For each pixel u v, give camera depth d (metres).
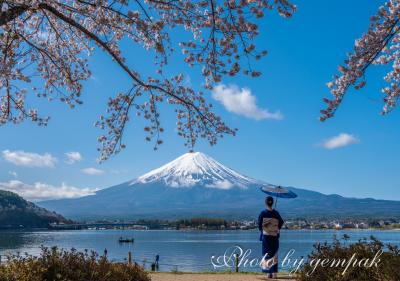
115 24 10.00
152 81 11.05
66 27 11.22
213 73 9.20
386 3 11.11
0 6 7.83
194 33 9.56
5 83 11.24
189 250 109.25
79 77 11.86
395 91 12.75
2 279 6.79
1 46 9.70
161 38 9.47
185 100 11.19
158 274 13.30
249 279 11.38
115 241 163.12
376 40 11.09
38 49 10.25
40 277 7.10
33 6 8.39
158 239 180.75
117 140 11.34
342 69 11.41
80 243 140.50
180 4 9.30
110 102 11.15
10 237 161.38
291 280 11.01
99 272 8.29
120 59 10.55
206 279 11.59
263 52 8.96
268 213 11.16
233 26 8.77
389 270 7.40
